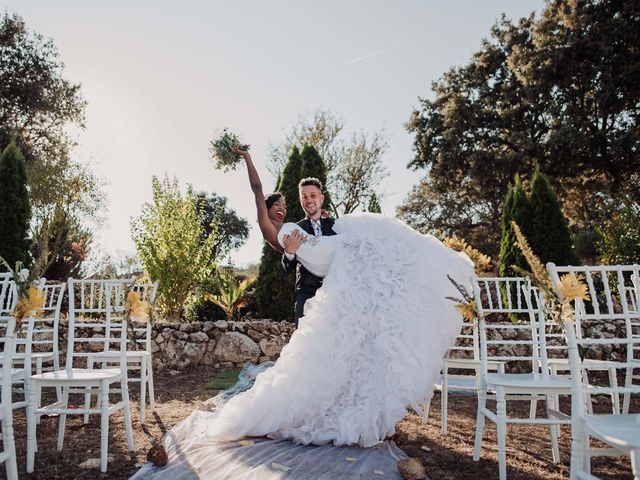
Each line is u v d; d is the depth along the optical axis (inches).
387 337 147.3
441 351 152.3
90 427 180.5
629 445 76.2
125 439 164.7
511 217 333.7
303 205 187.2
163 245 369.4
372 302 152.9
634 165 724.7
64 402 154.3
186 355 311.3
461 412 208.1
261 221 173.5
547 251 323.3
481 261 192.7
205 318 361.7
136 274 503.8
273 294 339.6
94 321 305.7
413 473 119.4
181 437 154.9
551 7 785.6
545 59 758.5
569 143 726.5
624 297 129.3
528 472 133.6
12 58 777.6
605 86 719.7
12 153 344.5
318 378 146.6
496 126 823.1
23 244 341.1
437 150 875.4
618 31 721.6
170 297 365.4
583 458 92.2
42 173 615.5
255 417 146.6
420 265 161.8
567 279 101.8
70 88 821.9
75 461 141.6
